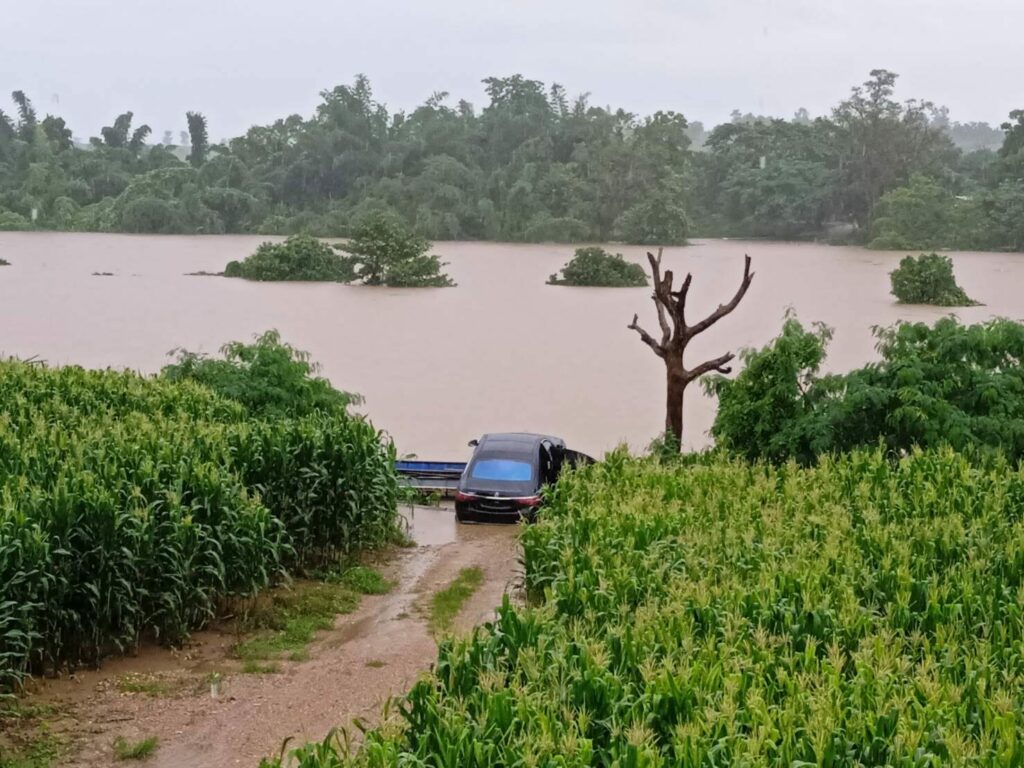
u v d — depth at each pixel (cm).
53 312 5534
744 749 749
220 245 10238
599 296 6806
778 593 1059
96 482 1362
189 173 12156
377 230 7300
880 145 10906
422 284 7269
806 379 2088
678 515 1380
